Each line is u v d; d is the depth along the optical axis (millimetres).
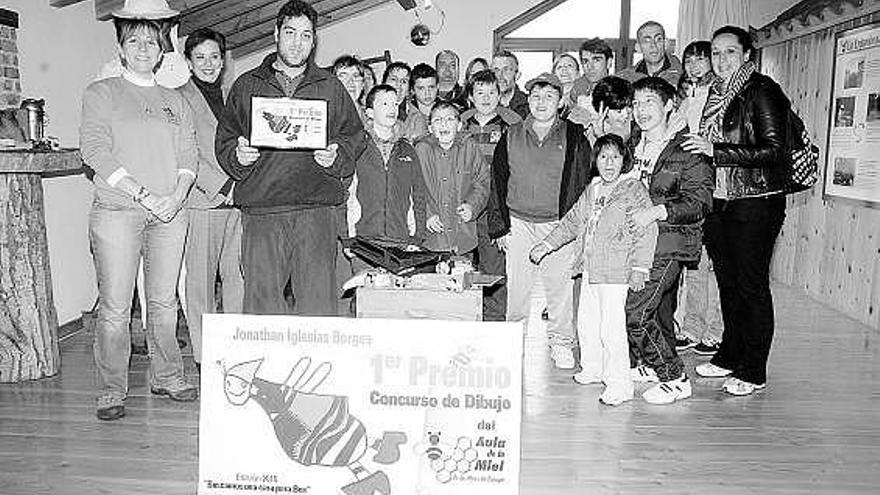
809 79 7109
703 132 4230
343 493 2451
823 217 6812
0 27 4543
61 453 3291
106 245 3541
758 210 4012
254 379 2463
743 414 3904
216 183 4051
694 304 5047
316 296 3494
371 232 4191
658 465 3271
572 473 3174
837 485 3127
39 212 4258
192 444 3400
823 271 6805
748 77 3965
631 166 3891
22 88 4809
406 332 2420
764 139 3883
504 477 2418
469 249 4523
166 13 3533
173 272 3805
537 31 9750
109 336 3627
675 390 4066
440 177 4469
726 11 7031
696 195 3791
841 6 6070
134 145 3510
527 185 4445
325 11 8734
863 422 3826
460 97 6246
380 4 9594
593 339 4309
